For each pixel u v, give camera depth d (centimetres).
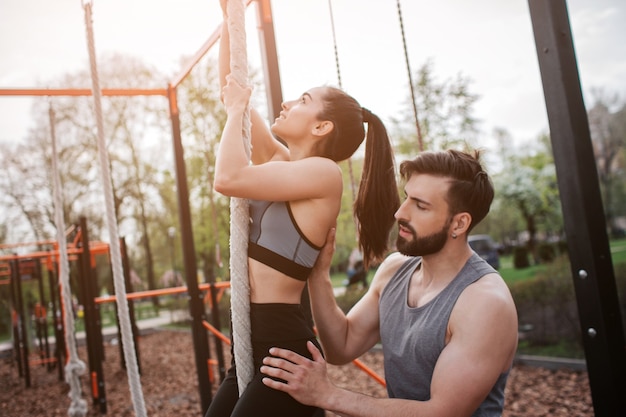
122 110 1850
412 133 1300
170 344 1229
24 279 1062
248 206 149
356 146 166
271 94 279
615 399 164
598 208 172
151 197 2011
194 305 451
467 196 149
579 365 575
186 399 652
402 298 164
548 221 2948
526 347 692
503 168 2602
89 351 655
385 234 181
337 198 154
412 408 135
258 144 181
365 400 138
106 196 203
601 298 167
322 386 140
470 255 157
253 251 149
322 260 171
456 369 136
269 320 145
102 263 2277
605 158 3175
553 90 176
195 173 1309
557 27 175
